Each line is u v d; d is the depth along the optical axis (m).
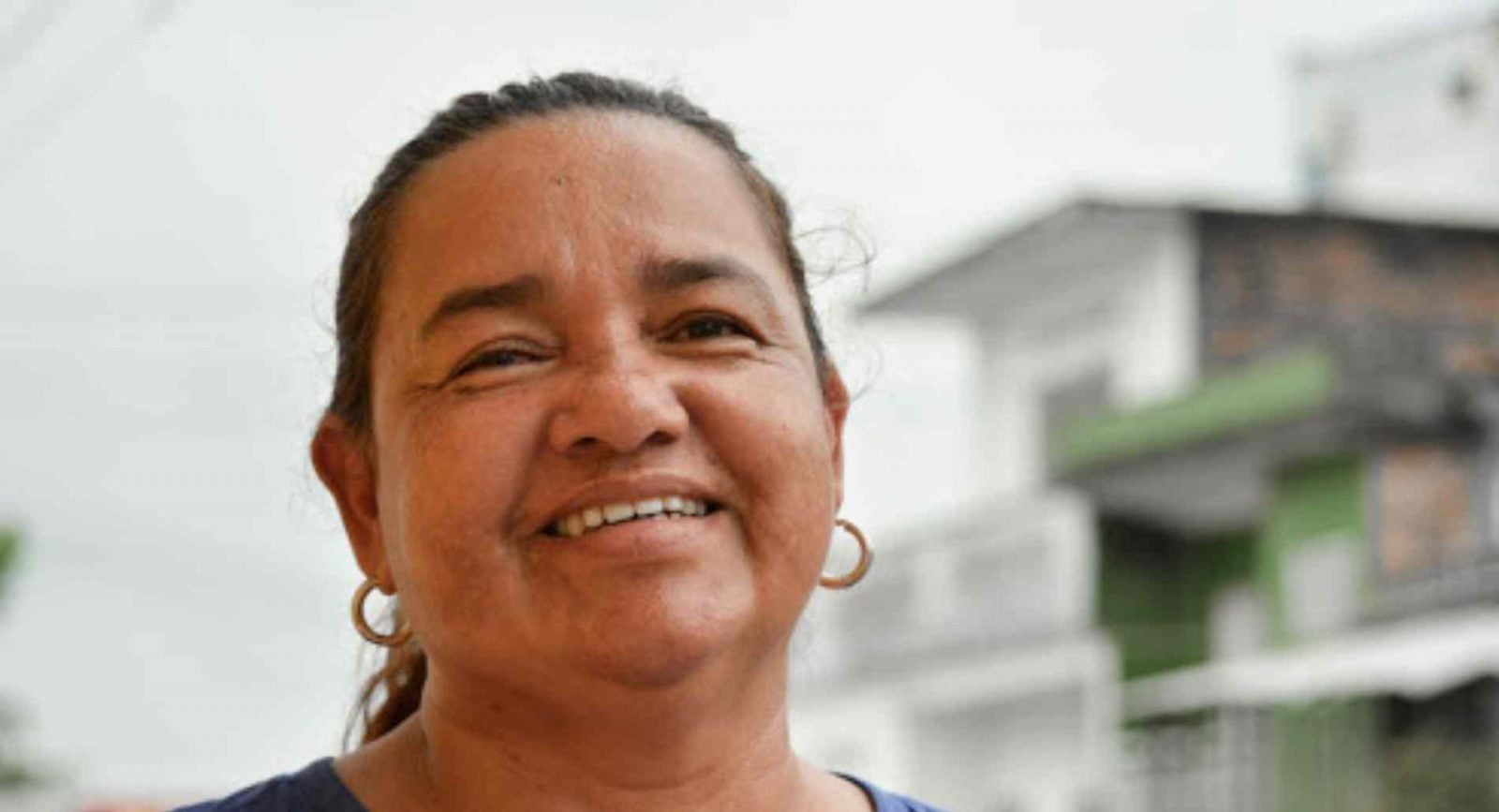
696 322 2.09
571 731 2.05
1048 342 23.83
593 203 2.08
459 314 2.05
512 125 2.14
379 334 2.14
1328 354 20.11
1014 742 24.06
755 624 2.04
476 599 2.00
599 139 2.13
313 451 2.29
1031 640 23.31
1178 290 22.16
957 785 24.77
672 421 1.99
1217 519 22.34
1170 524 22.69
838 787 2.30
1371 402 19.80
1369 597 19.89
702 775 2.10
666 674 1.98
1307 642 20.39
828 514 2.12
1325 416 20.03
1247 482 21.59
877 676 25.89
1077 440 22.44
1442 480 19.61
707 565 2.00
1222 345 22.12
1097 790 22.48
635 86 2.24
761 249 2.17
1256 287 22.33
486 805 2.10
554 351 2.05
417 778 2.17
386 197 2.18
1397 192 25.17
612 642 1.96
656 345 2.07
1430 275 22.80
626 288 2.06
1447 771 18.17
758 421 2.05
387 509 2.12
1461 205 24.77
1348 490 20.27
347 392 2.24
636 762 2.06
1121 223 22.09
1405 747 18.73
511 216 2.07
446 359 2.04
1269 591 20.94
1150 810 21.91
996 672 23.86
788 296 2.18
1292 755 20.28
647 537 1.98
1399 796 18.42
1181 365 22.03
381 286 2.15
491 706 2.08
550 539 2.01
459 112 2.18
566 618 1.98
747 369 2.08
